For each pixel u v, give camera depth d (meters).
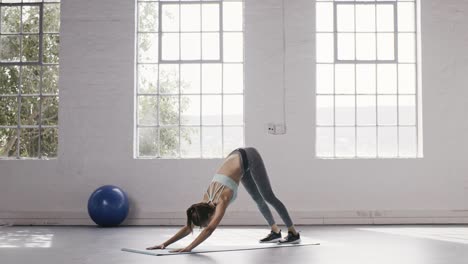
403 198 9.48
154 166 9.52
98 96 9.63
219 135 9.90
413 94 9.81
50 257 5.55
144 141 9.95
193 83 9.95
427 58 9.66
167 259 5.28
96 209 8.84
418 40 9.76
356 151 9.77
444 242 6.82
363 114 9.82
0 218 9.51
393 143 9.78
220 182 5.86
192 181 9.48
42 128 9.96
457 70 9.66
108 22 9.70
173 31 9.98
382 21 9.91
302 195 9.45
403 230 8.39
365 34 9.89
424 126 9.58
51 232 8.22
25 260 5.35
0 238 7.40
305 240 7.01
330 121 9.84
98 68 9.66
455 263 5.09
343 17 9.91
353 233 7.95
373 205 9.47
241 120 9.95
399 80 9.84
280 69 9.58
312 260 5.22
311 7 9.63
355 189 9.48
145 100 9.98
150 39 10.02
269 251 5.88
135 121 9.70
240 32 9.95
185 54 9.96
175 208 9.48
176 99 9.96
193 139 9.97
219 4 9.96
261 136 9.52
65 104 9.63
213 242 6.81
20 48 10.06
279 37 9.60
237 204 9.41
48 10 10.31
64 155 9.58
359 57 9.87
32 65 10.06
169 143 9.95
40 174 9.56
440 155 9.56
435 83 9.63
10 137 9.97
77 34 9.68
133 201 9.49
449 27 9.68
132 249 6.04
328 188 9.47
